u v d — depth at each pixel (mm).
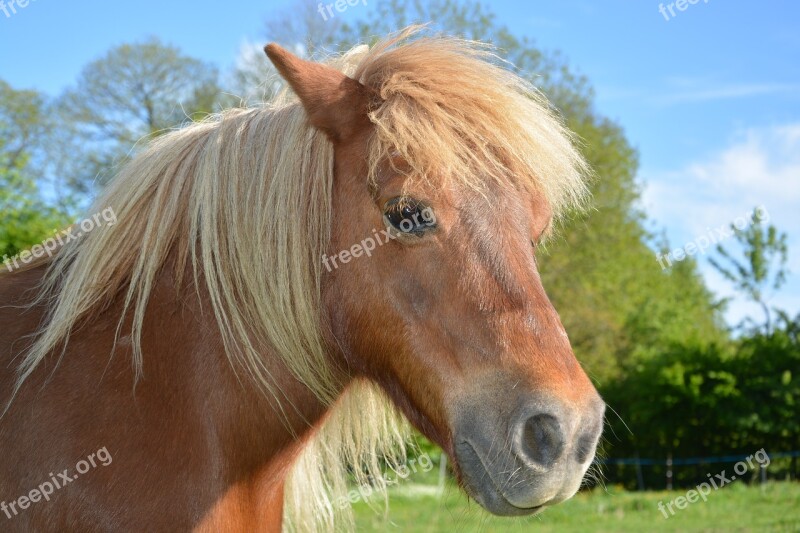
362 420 2910
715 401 20812
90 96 15922
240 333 2395
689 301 32875
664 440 22188
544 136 2521
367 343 2424
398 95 2422
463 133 2355
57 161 15461
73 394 2195
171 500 2180
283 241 2451
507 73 2729
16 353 2252
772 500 12141
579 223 20672
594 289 24469
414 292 2291
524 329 2168
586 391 2145
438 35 2893
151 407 2248
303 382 2455
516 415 2088
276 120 2596
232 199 2482
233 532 2324
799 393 20359
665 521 10141
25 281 2457
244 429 2381
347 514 2988
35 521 2090
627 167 22766
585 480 2635
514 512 2133
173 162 2561
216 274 2432
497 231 2242
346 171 2447
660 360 22266
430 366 2268
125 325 2348
